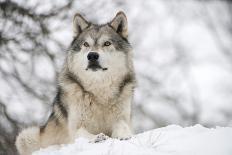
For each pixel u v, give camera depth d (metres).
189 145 17.67
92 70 23.31
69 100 23.83
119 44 24.31
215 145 17.31
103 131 24.03
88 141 19.94
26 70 37.50
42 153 19.84
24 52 37.66
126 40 25.05
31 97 37.25
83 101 23.56
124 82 24.14
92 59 23.27
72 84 23.77
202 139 18.16
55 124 25.23
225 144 17.31
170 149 17.48
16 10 36.56
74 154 18.23
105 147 18.30
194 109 49.34
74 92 23.66
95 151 18.00
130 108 24.34
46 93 37.28
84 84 23.56
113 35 24.36
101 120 23.88
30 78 37.50
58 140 25.19
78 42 24.25
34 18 37.19
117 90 23.73
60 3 38.44
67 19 38.72
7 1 36.34
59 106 24.84
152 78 44.69
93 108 23.58
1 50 36.84
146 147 17.95
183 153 16.91
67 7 38.59
